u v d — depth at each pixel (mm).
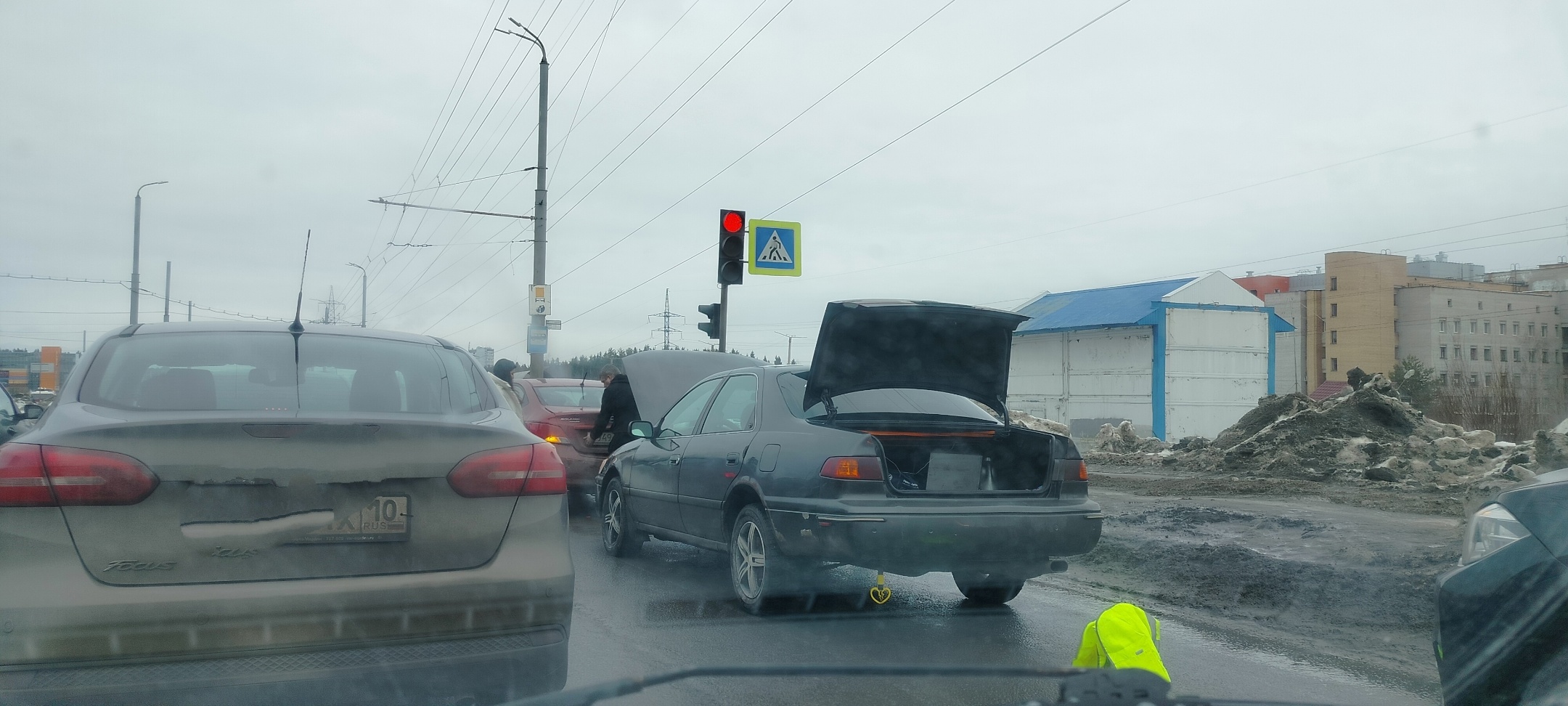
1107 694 2184
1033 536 5801
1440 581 3830
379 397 4039
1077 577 7934
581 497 12266
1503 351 77188
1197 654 5598
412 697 3381
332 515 3350
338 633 3258
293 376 4016
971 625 6195
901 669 2305
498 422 3945
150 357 3938
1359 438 15070
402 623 3354
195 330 4238
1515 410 29078
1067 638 5883
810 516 5707
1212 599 7012
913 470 6520
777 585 6066
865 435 5785
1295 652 5645
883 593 6516
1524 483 3746
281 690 3152
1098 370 27281
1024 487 6324
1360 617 6273
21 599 2943
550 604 3617
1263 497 11164
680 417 7934
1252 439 15711
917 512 5609
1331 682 5027
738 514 6652
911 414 6340
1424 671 5227
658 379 10859
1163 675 2781
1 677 2910
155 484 3139
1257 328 26797
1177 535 8789
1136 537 8758
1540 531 3518
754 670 2334
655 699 4566
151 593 3076
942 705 4566
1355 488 12023
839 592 6746
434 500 3504
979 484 6355
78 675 2971
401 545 3434
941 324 6629
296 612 3203
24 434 3324
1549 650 3428
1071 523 5914
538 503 3721
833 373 6453
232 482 3223
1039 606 6828
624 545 8320
